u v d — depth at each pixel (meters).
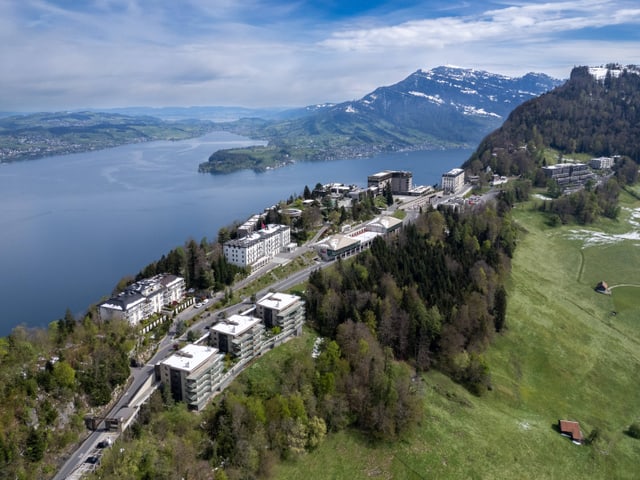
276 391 176.00
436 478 158.62
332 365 188.12
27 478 128.88
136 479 131.38
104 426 150.50
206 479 140.12
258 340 194.38
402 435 172.38
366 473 159.12
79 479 130.50
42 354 168.50
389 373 190.62
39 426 139.75
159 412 154.88
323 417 171.75
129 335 196.00
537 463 168.25
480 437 175.50
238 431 152.38
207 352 173.62
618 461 175.38
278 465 155.25
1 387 142.25
